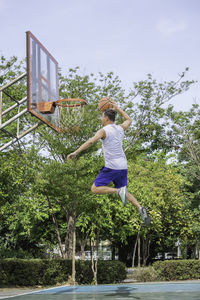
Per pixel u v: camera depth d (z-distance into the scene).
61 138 12.87
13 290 11.62
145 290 5.27
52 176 12.05
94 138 3.95
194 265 14.70
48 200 14.30
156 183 20.69
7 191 11.35
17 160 12.27
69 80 17.64
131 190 16.52
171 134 20.59
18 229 19.05
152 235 24.53
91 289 5.76
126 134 18.14
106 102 4.49
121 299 3.95
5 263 12.45
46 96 7.88
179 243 27.44
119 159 4.07
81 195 12.30
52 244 22.25
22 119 15.98
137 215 18.23
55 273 13.51
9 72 16.41
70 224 16.42
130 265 28.92
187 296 4.21
